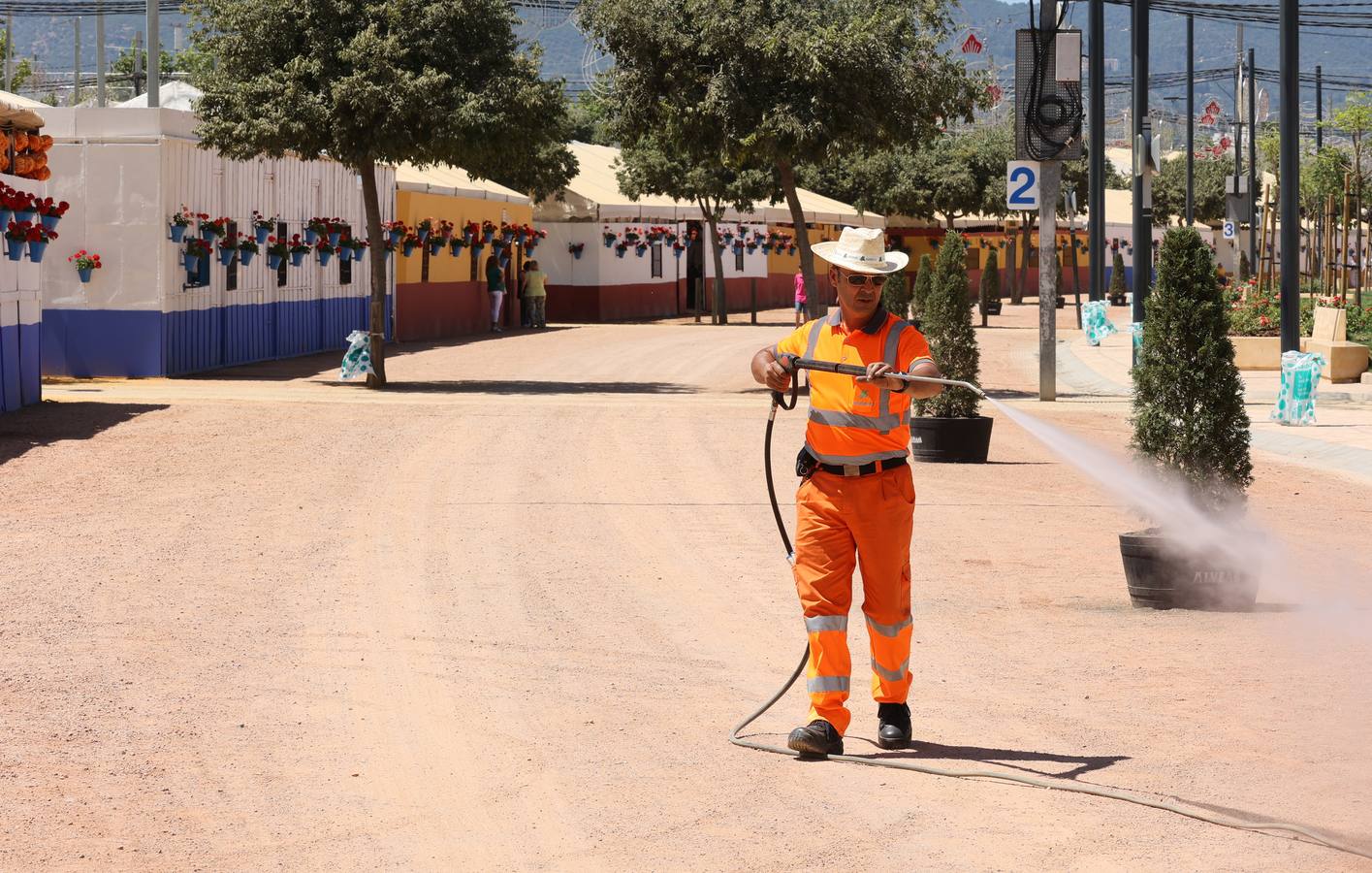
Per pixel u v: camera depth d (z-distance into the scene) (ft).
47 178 74.69
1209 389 32.76
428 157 83.92
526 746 23.08
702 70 86.02
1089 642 29.66
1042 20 79.97
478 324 150.00
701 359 113.80
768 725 24.34
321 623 31.17
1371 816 19.67
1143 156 114.21
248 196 102.94
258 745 23.03
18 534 40.68
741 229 212.84
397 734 23.65
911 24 85.71
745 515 44.75
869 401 22.24
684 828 19.45
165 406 71.46
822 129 83.05
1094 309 139.33
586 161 200.13
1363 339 108.88
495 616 31.94
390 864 18.24
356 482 50.34
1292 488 51.24
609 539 40.86
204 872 17.97
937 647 29.35
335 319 121.19
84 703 25.14
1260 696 25.57
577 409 73.10
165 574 35.70
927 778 21.53
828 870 17.95
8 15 188.75
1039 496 49.39
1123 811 19.99
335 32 83.66
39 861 18.22
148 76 116.57
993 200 231.30
